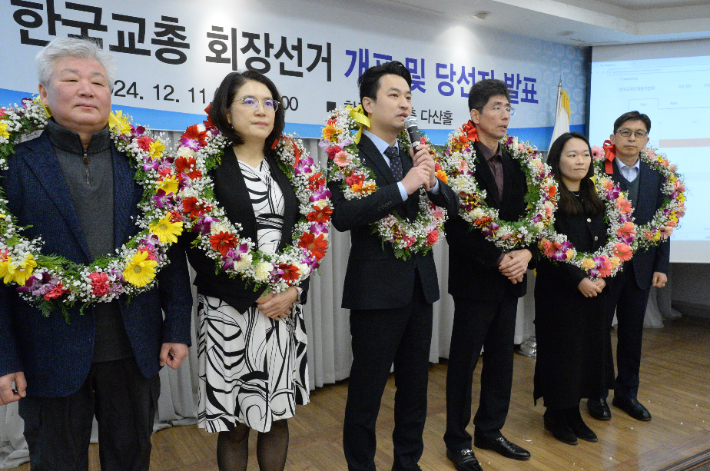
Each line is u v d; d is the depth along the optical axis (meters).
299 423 2.61
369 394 1.78
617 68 4.03
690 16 3.76
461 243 2.03
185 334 1.48
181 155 1.46
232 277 1.49
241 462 1.63
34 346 1.28
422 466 2.13
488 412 2.23
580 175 2.37
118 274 1.28
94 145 1.33
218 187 1.52
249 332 1.54
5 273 1.17
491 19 3.39
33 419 1.32
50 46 1.28
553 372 2.36
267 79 1.59
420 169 1.67
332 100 2.95
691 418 2.61
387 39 3.12
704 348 3.81
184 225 1.46
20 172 1.25
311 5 2.84
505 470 2.09
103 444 1.43
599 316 2.36
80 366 1.29
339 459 2.22
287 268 1.50
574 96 4.08
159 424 2.57
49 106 1.30
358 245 1.79
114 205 1.34
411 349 1.86
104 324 1.34
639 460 2.17
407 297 1.75
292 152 1.69
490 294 2.04
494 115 2.06
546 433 2.45
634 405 2.64
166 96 2.47
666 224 2.69
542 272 2.41
